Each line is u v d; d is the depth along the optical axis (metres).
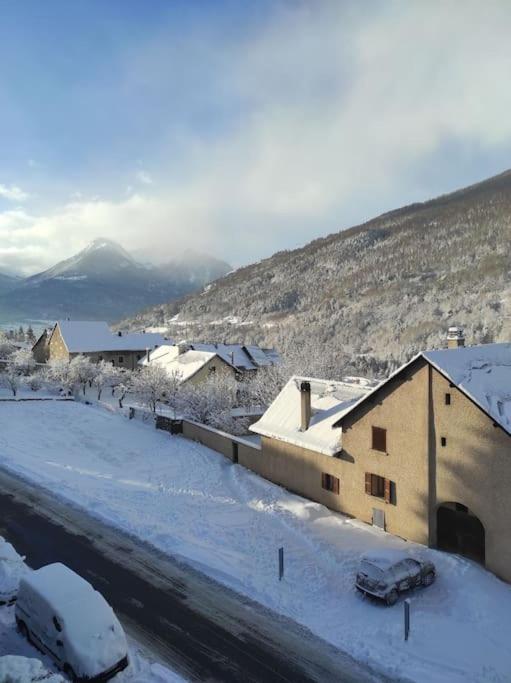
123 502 29.78
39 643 15.05
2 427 47.22
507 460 22.17
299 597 20.58
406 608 17.98
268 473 35.78
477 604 20.16
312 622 18.84
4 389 71.25
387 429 27.23
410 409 26.05
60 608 14.85
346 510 29.73
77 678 13.80
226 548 24.64
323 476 31.25
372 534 26.88
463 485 23.88
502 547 22.27
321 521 28.58
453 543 25.27
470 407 23.59
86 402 63.88
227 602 19.80
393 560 20.94
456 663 16.92
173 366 74.88
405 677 16.06
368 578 20.55
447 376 23.89
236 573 21.89
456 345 30.47
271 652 16.98
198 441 44.72
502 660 17.25
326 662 16.64
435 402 25.00
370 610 19.80
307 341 117.38
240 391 62.62
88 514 27.53
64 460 38.19
